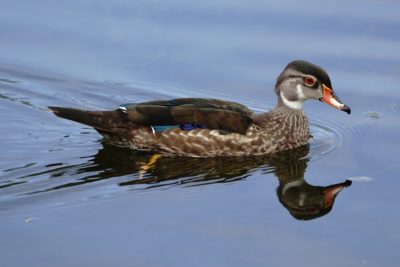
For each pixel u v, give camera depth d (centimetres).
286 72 1581
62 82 1848
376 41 1919
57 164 1447
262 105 1759
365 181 1392
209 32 1978
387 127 1644
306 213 1263
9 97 1792
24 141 1562
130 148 1545
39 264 1078
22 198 1290
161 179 1388
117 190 1331
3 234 1161
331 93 1575
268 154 1541
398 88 1777
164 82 1841
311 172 1440
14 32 2008
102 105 1775
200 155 1520
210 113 1518
